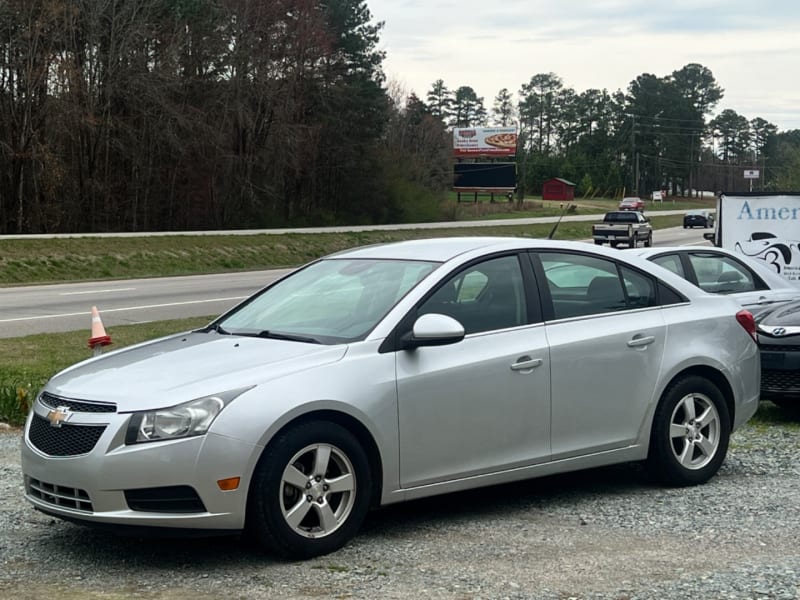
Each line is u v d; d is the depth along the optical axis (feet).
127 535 15.79
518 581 15.20
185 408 15.75
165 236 139.23
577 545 17.26
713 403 22.06
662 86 522.88
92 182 182.19
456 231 214.28
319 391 16.61
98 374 17.47
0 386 31.55
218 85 200.34
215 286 94.68
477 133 336.29
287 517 16.21
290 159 217.36
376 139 255.50
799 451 25.66
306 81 224.74
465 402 18.40
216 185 205.87
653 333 21.26
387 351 17.75
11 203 169.89
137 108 183.83
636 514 19.42
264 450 16.05
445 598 14.42
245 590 14.96
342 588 14.97
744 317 23.08
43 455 16.47
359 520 17.11
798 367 29.27
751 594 14.44
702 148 552.82
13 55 164.96
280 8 209.36
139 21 177.99
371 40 247.29
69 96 169.27
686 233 256.11
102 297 79.66
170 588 15.10
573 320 20.31
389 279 19.47
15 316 63.52
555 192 436.76
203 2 191.42
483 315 19.24
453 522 18.92
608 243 187.32
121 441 15.70
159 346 19.26
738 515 19.24
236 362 17.19
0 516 19.44
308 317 19.22
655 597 14.37
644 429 21.04
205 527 15.71
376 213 253.03
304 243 157.99
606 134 541.34
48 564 16.44
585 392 20.11
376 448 17.37
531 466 19.44
